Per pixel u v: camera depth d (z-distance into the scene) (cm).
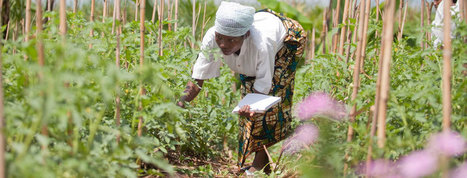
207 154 368
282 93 314
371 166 178
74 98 140
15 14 397
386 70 165
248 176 303
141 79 195
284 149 309
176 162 334
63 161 153
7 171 137
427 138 188
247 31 288
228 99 424
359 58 210
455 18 214
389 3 164
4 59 182
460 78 211
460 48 198
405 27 409
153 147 284
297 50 312
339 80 308
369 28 300
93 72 174
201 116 366
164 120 238
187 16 633
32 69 153
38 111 143
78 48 182
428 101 207
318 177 151
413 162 158
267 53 288
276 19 303
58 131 162
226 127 388
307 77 388
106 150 192
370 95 203
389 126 204
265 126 309
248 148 312
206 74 314
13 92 176
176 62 292
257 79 297
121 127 206
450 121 172
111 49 219
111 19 205
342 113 211
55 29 185
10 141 153
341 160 190
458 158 190
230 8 272
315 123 202
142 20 232
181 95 285
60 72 141
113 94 230
